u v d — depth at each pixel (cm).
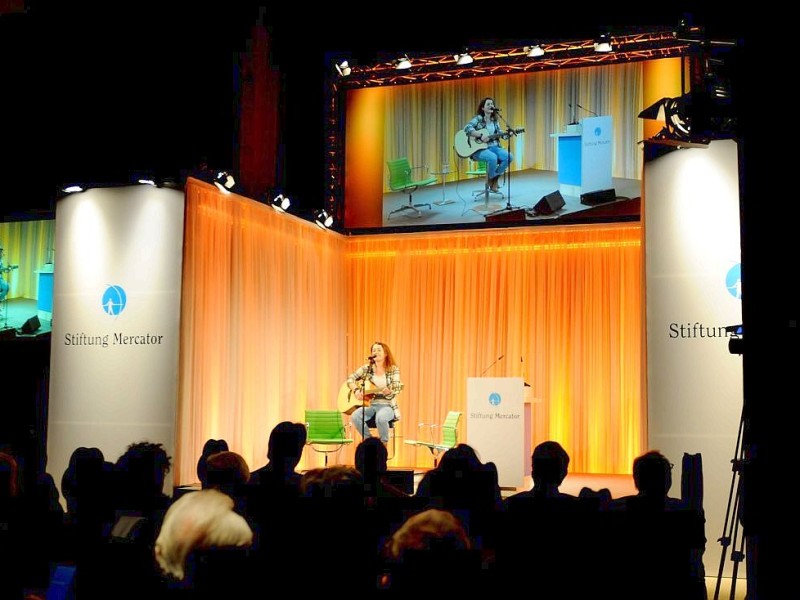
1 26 1019
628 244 1123
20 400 1049
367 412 1025
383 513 402
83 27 1007
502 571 343
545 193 1138
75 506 416
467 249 1183
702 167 688
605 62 1115
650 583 359
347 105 1212
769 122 364
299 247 1087
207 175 880
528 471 1001
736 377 671
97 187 870
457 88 1174
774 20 362
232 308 934
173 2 1006
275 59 1150
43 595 326
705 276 684
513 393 912
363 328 1214
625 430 1113
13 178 1017
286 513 349
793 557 354
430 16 1106
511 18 1088
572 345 1135
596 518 373
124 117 1004
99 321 857
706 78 660
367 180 1204
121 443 838
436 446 1009
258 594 278
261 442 979
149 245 850
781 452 358
